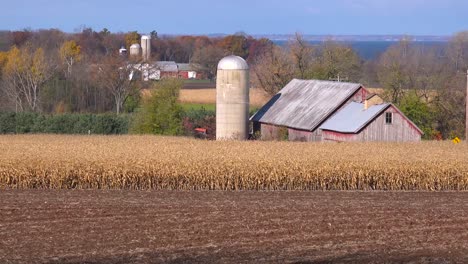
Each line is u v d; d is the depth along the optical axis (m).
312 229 28.42
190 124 70.94
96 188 38.94
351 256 24.33
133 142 55.84
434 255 24.67
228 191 38.50
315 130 60.84
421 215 31.75
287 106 65.69
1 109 88.19
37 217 30.31
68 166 39.00
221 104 64.31
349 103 62.22
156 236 26.92
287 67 88.62
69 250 24.77
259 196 36.72
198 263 23.19
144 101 74.31
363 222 29.95
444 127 72.19
